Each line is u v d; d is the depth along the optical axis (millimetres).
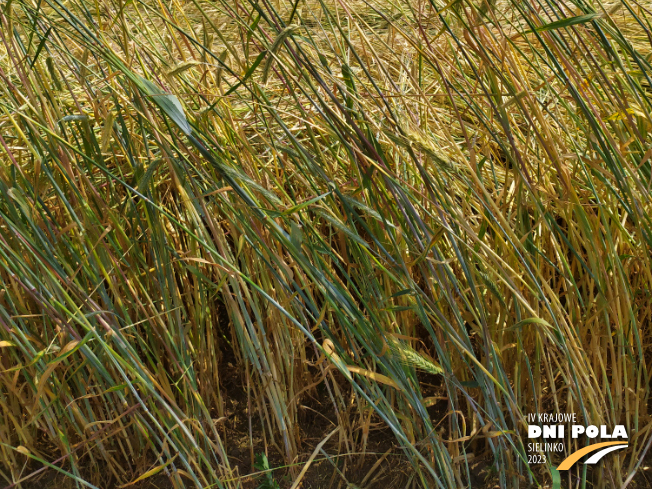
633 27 2258
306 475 1369
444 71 1300
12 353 1191
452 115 1756
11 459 1358
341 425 1312
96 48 950
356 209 1280
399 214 1140
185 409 1342
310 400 1526
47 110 1073
